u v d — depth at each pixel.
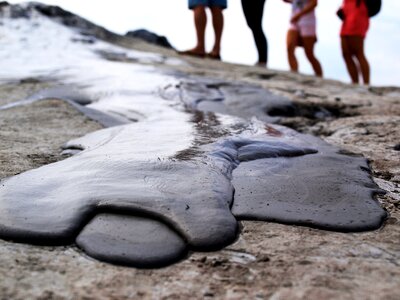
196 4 5.12
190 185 1.04
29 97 2.66
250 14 4.95
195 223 0.88
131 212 0.91
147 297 0.68
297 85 3.63
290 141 1.63
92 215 0.90
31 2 6.19
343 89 3.74
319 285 0.72
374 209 1.05
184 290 0.70
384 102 2.99
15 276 0.72
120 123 2.13
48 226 0.85
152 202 0.94
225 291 0.70
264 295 0.69
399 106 2.82
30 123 2.01
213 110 2.45
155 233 0.85
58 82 3.13
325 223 0.96
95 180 1.05
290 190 1.13
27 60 4.09
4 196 0.98
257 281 0.73
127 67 3.74
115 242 0.82
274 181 1.19
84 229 0.86
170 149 1.33
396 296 0.69
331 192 1.14
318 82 4.05
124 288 0.70
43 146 1.59
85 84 3.01
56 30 5.55
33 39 5.07
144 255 0.78
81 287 0.70
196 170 1.15
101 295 0.68
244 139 1.55
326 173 1.30
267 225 0.95
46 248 0.81
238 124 1.86
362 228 0.95
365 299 0.68
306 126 2.31
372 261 0.81
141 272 0.75
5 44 4.75
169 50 6.11
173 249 0.81
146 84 2.94
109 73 3.41
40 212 0.91
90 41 5.36
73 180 1.06
